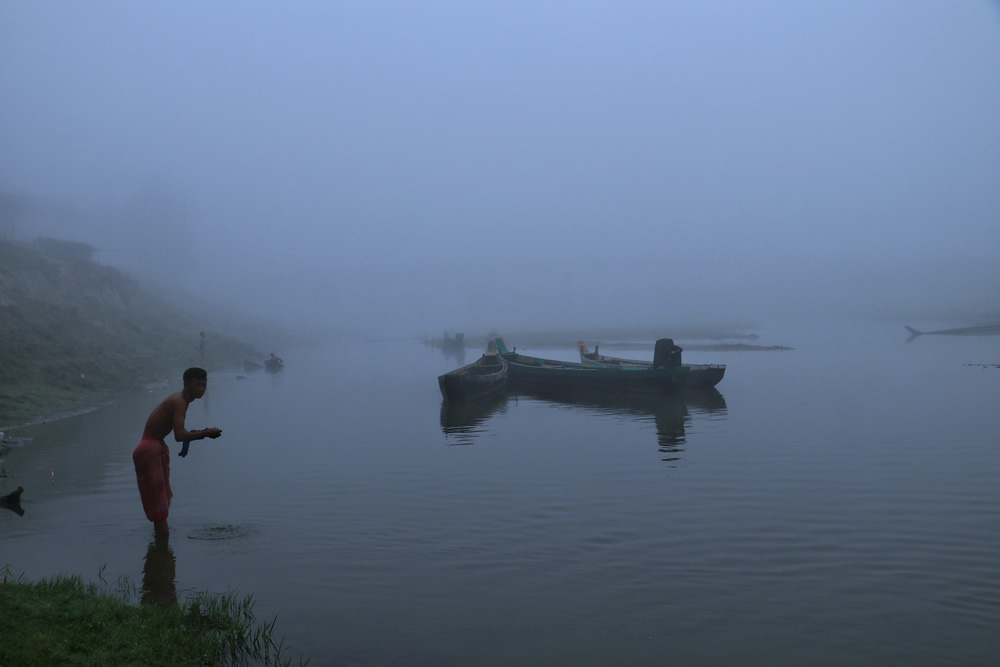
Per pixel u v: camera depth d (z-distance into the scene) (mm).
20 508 12297
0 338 28703
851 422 21203
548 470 15508
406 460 16734
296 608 8211
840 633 7699
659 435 19672
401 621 7906
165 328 55625
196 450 18141
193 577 9094
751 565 9695
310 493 13625
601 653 7227
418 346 78562
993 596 8641
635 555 10102
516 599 8547
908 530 11164
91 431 20250
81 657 6195
